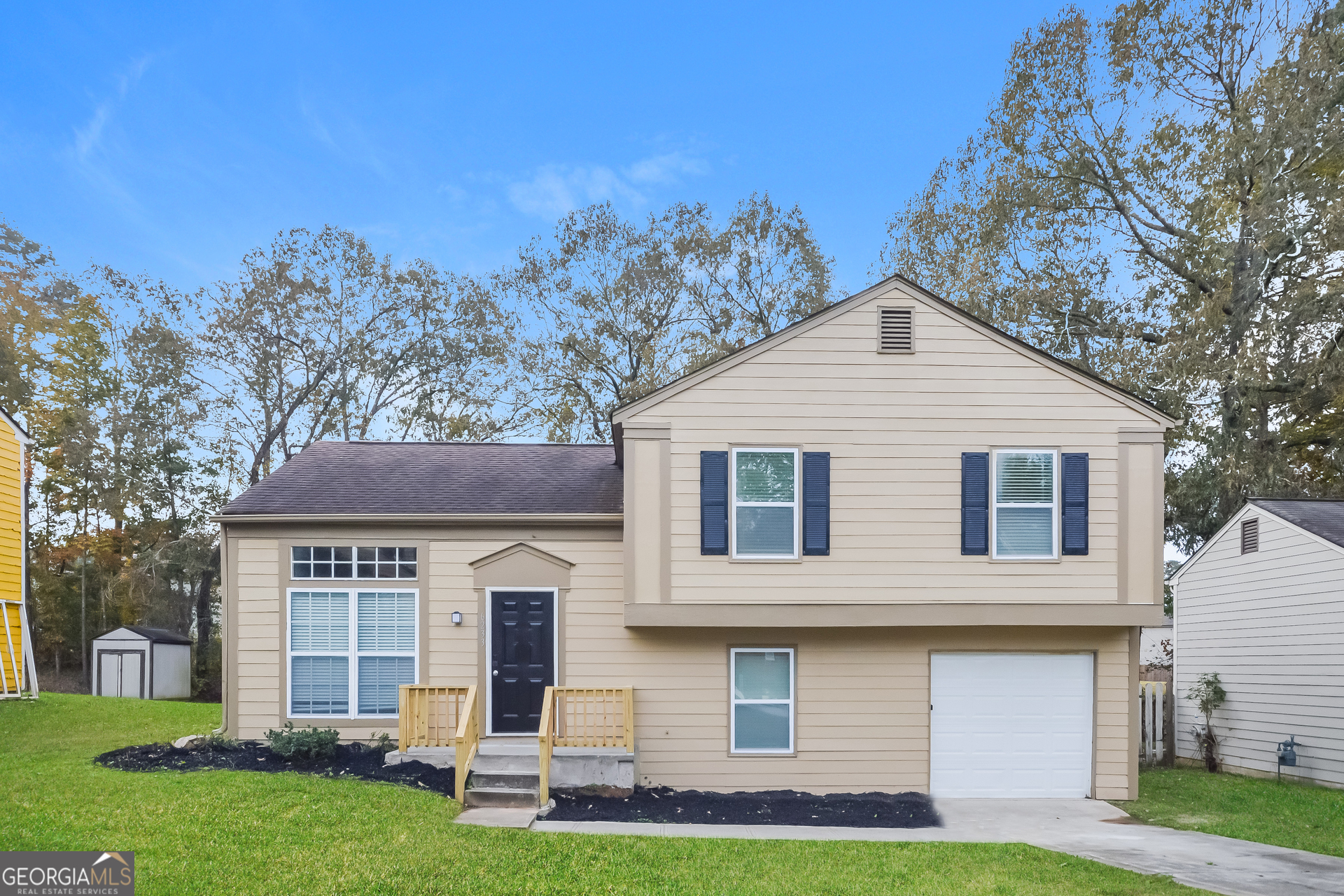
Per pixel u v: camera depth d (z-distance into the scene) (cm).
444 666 1335
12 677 1752
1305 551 1498
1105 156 2580
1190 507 2428
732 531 1269
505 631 1341
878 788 1299
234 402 3459
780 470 1284
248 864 803
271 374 3453
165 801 967
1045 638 1323
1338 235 2006
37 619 3397
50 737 1380
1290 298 2177
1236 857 955
